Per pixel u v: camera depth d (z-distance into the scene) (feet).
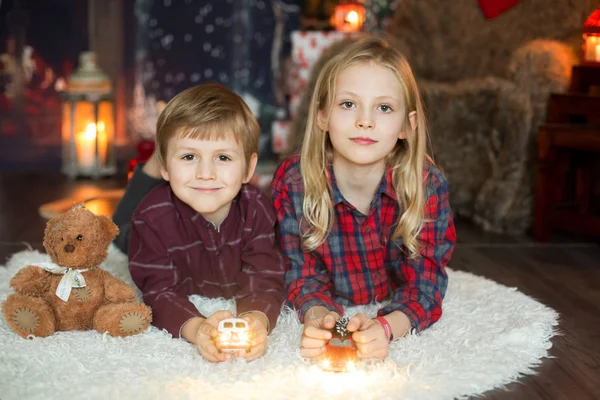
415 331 4.93
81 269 4.83
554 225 8.37
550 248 8.19
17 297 4.68
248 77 13.93
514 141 8.93
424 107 5.62
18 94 12.87
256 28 13.84
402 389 4.10
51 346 4.56
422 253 5.28
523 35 10.08
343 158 5.24
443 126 9.73
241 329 4.40
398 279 5.65
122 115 13.47
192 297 5.60
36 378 4.16
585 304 6.17
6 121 12.89
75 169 12.14
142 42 13.47
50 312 4.77
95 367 4.33
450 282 6.30
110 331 4.76
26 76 12.86
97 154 12.12
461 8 11.12
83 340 4.67
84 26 13.02
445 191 5.37
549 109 8.75
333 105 4.96
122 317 4.75
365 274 5.49
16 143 12.95
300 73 11.33
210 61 13.78
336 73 4.96
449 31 11.29
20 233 8.35
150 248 5.11
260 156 13.78
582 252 8.02
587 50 8.51
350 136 4.92
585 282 6.86
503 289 6.11
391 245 5.43
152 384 4.09
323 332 4.41
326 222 5.26
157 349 4.59
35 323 4.67
